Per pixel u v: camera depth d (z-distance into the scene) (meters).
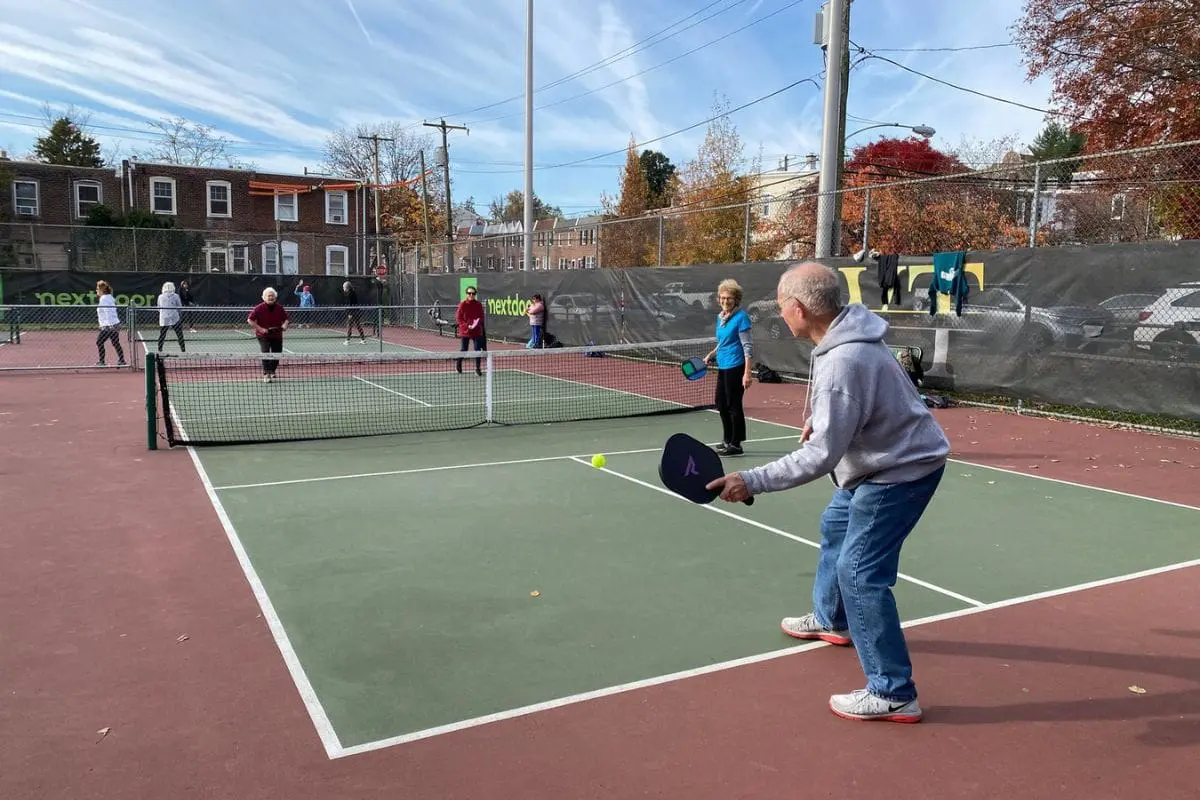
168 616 4.33
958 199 20.64
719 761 3.06
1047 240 17.77
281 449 8.77
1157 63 15.43
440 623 4.27
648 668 3.79
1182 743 3.21
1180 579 5.04
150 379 8.52
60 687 3.57
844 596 3.36
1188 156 13.96
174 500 6.61
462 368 16.89
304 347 22.27
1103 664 3.89
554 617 4.37
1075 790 2.91
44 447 8.64
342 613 4.39
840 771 3.01
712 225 29.48
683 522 6.14
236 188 38.06
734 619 4.37
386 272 35.81
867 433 3.20
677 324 17.28
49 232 34.75
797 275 3.31
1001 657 3.95
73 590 4.67
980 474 7.89
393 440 9.39
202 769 2.97
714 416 11.45
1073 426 10.53
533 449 8.89
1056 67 16.70
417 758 3.06
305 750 3.10
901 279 12.78
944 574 5.09
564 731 3.25
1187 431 9.85
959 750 3.16
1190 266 9.45
